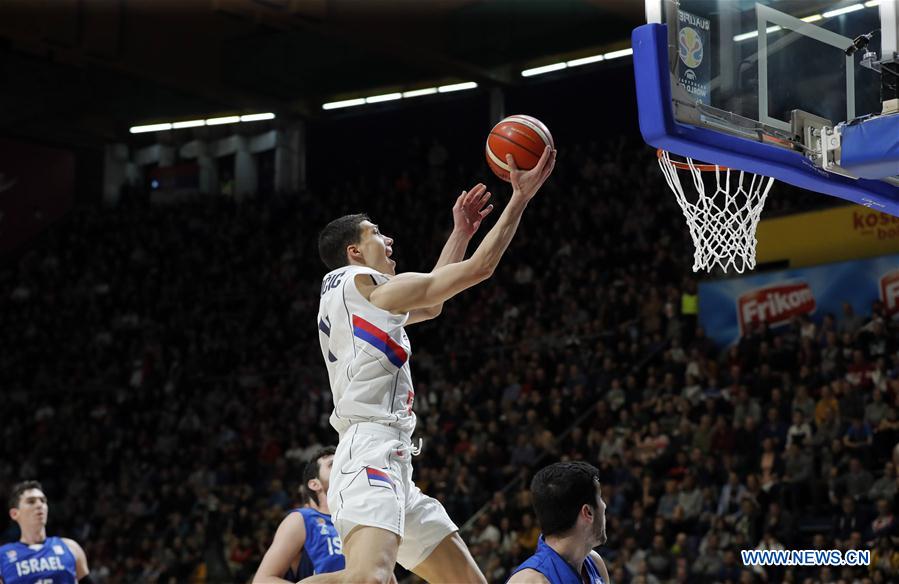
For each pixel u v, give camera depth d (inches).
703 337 541.6
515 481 489.4
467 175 837.8
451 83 864.3
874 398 430.0
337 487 129.0
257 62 870.4
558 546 127.6
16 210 981.8
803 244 565.6
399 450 130.6
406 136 900.0
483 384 584.7
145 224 943.0
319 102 924.6
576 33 779.4
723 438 451.2
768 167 168.6
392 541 125.3
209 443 680.4
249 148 965.2
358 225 144.0
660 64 154.6
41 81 887.1
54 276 919.7
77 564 263.6
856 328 506.3
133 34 816.9
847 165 173.2
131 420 730.8
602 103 812.0
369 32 765.3
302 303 762.8
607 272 634.8
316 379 681.0
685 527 423.2
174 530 595.8
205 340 780.0
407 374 135.1
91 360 806.5
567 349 579.2
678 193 187.3
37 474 708.7
